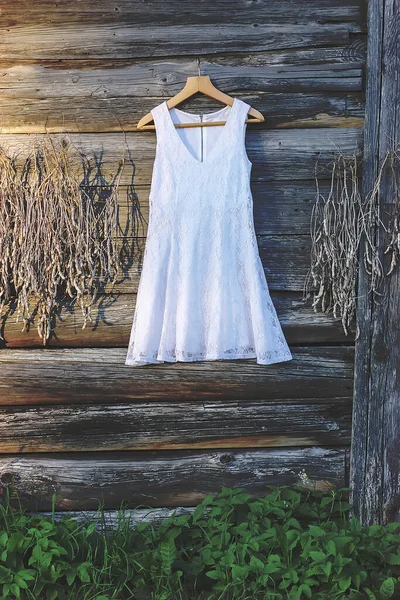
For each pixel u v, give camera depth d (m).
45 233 3.14
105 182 3.20
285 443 3.29
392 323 3.20
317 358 3.27
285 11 3.16
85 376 3.26
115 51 3.16
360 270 3.18
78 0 3.15
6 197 3.16
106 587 2.80
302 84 3.18
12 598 2.76
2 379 3.25
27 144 3.18
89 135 3.19
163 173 3.11
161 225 3.11
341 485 3.30
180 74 3.17
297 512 3.14
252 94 3.19
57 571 2.77
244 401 3.28
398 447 3.24
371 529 3.00
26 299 3.16
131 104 3.18
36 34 3.15
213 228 3.10
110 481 3.28
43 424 3.26
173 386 3.27
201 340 3.14
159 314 3.13
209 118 3.16
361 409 3.23
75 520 3.19
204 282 3.12
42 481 3.27
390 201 3.15
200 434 3.28
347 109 3.19
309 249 3.23
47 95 3.17
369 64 3.12
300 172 3.20
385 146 3.13
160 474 3.29
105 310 3.24
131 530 3.16
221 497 3.23
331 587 2.76
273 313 3.17
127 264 3.23
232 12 3.16
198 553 3.08
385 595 2.66
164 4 3.15
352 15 3.16
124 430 3.27
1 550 2.83
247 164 3.09
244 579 2.72
